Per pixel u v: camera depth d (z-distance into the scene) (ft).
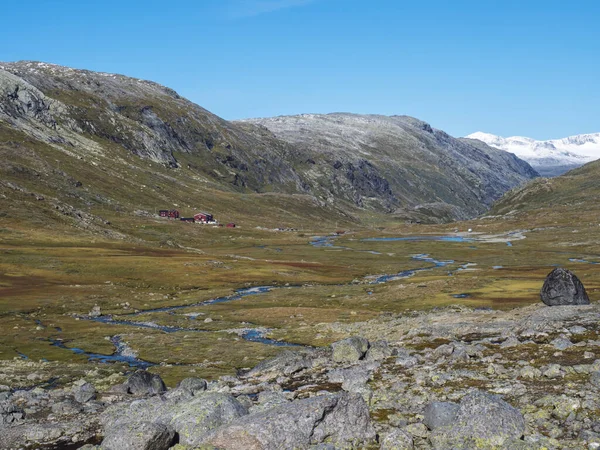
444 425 60.18
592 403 65.26
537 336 122.62
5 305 312.91
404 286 379.55
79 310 319.06
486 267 574.15
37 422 88.48
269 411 62.44
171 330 262.26
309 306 331.98
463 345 117.50
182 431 62.49
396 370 104.58
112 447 58.54
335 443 59.11
